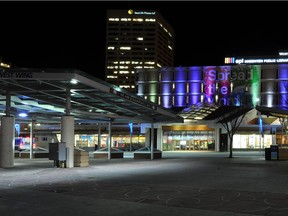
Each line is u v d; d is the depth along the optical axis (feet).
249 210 34.47
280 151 115.03
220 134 205.67
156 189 48.42
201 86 274.16
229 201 39.19
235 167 85.51
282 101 260.21
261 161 109.50
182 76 277.23
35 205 37.83
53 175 66.64
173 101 276.41
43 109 109.91
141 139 255.70
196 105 195.11
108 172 72.49
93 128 255.09
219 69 272.31
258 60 319.47
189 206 36.83
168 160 115.55
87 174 68.54
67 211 35.04
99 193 45.29
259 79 265.13
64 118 81.87
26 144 174.50
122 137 257.34
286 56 317.22
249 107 197.06
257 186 50.85
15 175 66.80
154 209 35.63
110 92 79.66
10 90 83.35
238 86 266.98
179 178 61.52
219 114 195.52
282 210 34.37
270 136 219.82
